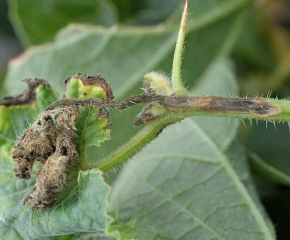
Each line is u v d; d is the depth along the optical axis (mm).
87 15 579
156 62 517
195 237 409
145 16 585
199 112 368
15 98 401
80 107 377
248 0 522
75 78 382
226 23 525
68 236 387
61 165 362
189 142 460
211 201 425
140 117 372
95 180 355
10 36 694
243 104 366
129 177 447
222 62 524
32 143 370
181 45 371
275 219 479
